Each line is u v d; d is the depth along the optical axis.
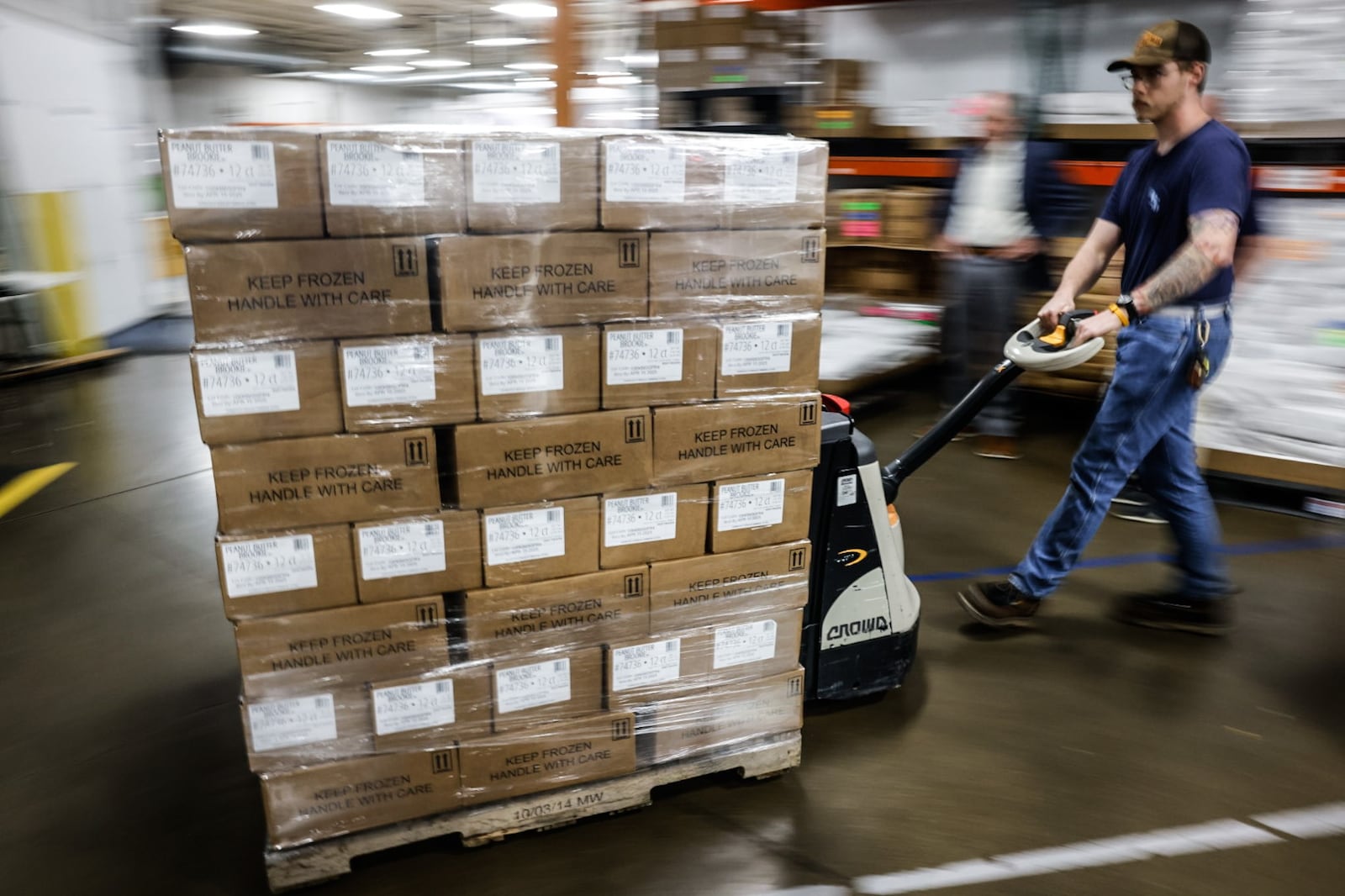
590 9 5.41
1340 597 2.93
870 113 5.12
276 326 1.46
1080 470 2.54
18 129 5.76
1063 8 4.77
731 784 2.04
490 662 1.72
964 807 1.98
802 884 1.75
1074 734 2.24
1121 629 2.75
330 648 1.61
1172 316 2.33
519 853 1.82
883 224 5.19
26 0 5.72
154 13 8.52
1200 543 2.60
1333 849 1.86
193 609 2.85
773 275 1.73
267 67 13.78
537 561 1.69
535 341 1.58
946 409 4.34
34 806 1.99
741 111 4.86
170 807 1.99
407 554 1.61
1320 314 3.36
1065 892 1.74
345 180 1.43
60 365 5.73
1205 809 1.98
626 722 1.85
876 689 2.33
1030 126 4.00
